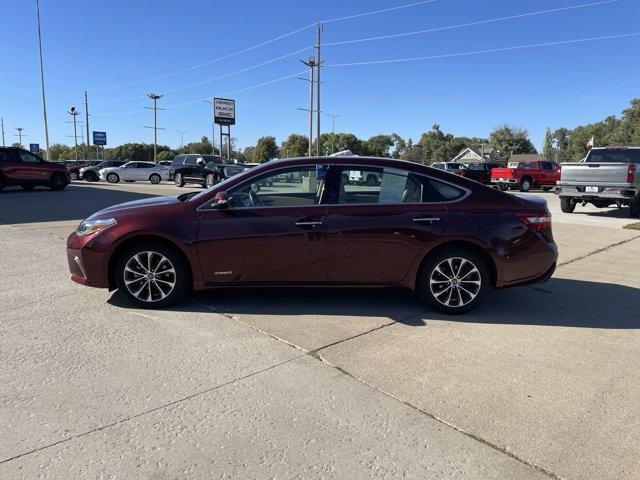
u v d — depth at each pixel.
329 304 5.36
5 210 13.68
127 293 5.06
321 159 5.09
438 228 4.93
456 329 4.73
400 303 5.45
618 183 14.48
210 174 28.27
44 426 3.02
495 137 106.50
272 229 4.89
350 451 2.83
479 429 3.07
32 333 4.45
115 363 3.87
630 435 3.03
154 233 4.88
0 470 2.62
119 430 3.00
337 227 4.89
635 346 4.39
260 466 2.70
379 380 3.67
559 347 4.34
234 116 46.59
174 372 3.73
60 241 8.87
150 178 35.38
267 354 4.07
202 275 4.98
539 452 2.85
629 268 7.50
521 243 5.02
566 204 16.00
